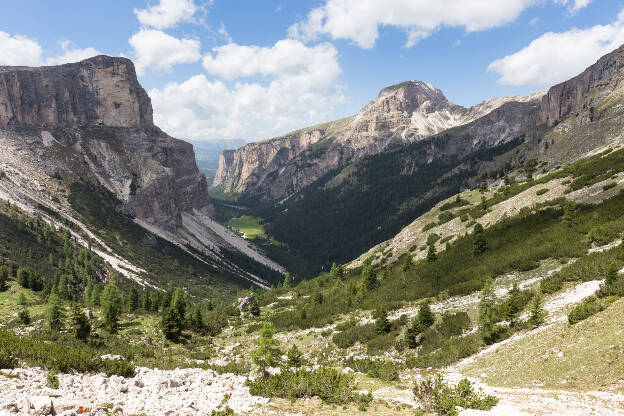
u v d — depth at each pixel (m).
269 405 19.41
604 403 17.95
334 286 111.75
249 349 68.44
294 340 67.12
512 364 29.77
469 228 92.94
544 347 29.55
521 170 172.75
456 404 20.03
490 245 73.38
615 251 44.03
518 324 38.53
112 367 24.47
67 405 13.97
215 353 69.62
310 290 126.81
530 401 20.14
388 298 73.56
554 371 25.08
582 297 37.09
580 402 18.69
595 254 46.62
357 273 120.94
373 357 48.81
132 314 96.88
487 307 39.75
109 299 101.00
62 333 65.50
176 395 19.77
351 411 19.81
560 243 58.03
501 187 114.19
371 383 30.09
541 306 40.19
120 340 68.81
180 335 80.62
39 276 115.88
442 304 57.94
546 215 73.62
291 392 22.02
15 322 72.69
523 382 25.78
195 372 26.20
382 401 22.38
